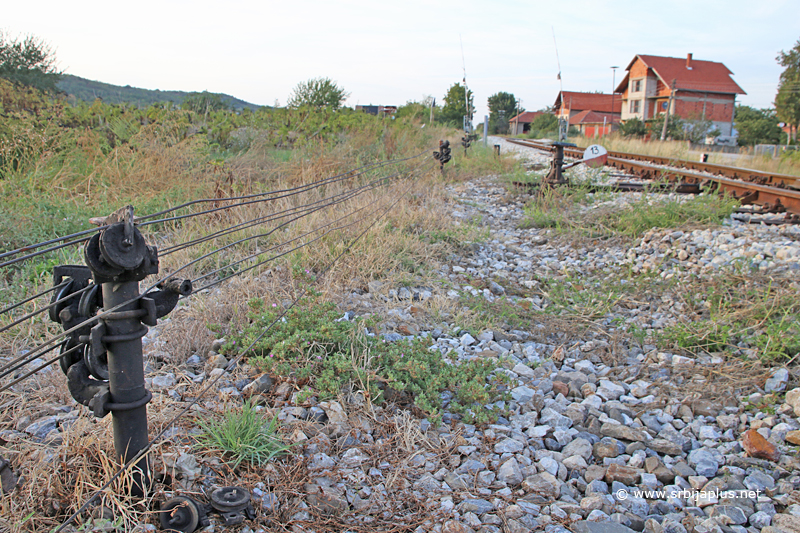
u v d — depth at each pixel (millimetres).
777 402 3207
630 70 64688
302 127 13898
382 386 3258
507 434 2930
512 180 11258
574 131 72000
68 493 2113
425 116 27500
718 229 6520
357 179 9594
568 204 8711
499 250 6844
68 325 1881
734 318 4258
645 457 2781
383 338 3812
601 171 11758
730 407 3229
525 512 2307
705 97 58469
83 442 2303
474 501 2363
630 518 2307
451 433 2896
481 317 4621
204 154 9656
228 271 5066
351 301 4676
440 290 5133
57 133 8562
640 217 7070
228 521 2064
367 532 2150
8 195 6543
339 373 3240
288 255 5320
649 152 19625
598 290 5293
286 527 2145
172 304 2029
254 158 10438
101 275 1739
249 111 14281
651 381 3609
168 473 2223
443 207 8531
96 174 7719
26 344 3537
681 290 4973
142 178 7852
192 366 3383
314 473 2453
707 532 2229
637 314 4770
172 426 2611
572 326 4492
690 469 2684
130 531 1945
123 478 2002
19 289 4328
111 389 1903
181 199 7273
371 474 2502
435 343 4055
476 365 3490
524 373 3652
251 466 2416
